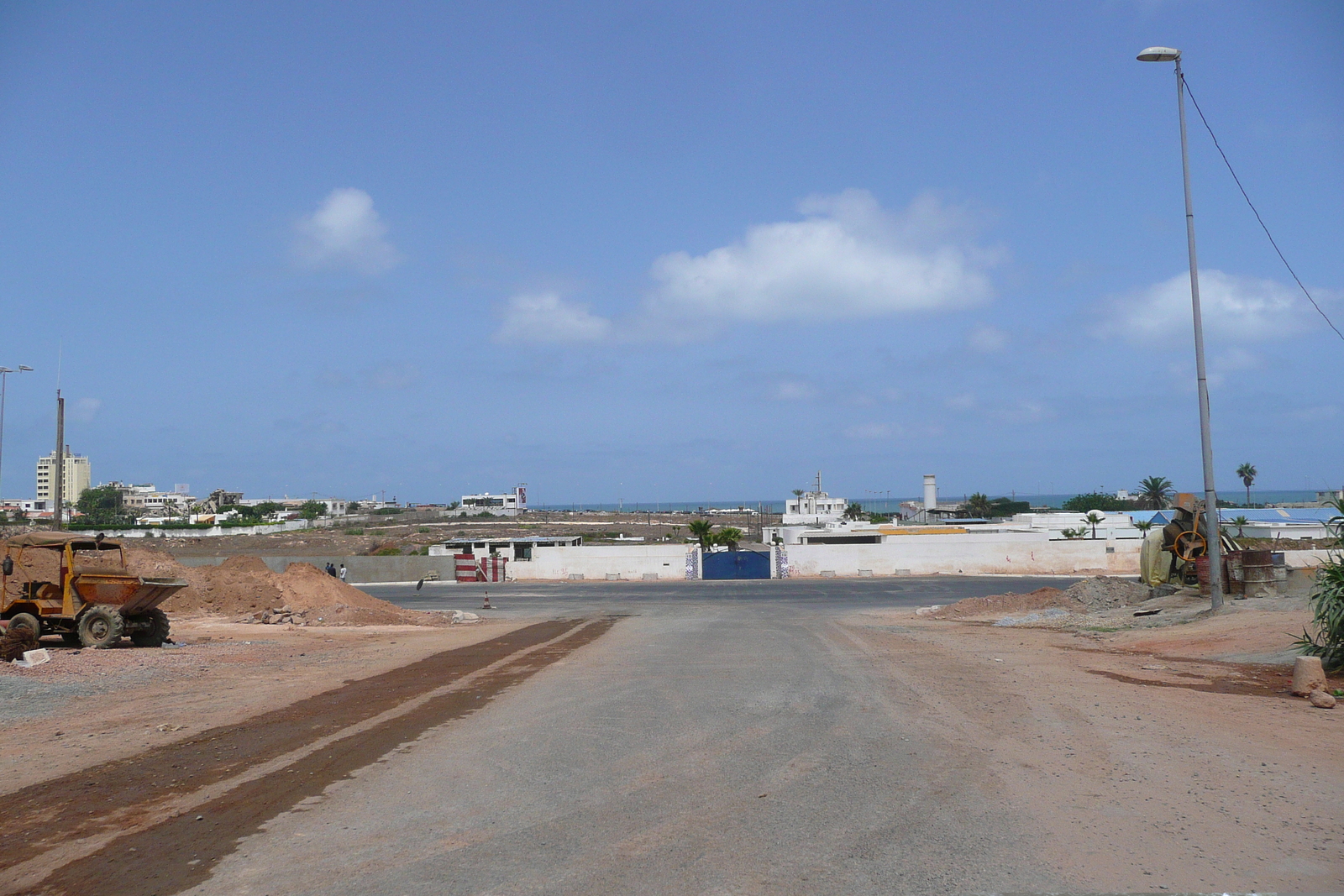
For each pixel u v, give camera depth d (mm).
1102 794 7328
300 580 34844
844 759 8617
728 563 61250
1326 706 11062
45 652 17469
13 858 6328
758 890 5387
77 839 6750
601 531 129000
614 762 8672
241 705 12961
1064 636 20906
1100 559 58750
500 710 11766
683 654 18141
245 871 5941
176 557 57875
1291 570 23281
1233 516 87312
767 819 6793
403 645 22062
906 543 60594
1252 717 10484
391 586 57344
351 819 7035
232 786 8219
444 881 5637
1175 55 22125
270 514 190375
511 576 61781
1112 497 153000
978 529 77375
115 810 7527
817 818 6785
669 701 12156
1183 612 22375
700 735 9867
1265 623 18422
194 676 15992
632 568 61719
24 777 8742
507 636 24422
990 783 7668
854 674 14492
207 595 33594
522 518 163875
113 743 10312
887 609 34719
